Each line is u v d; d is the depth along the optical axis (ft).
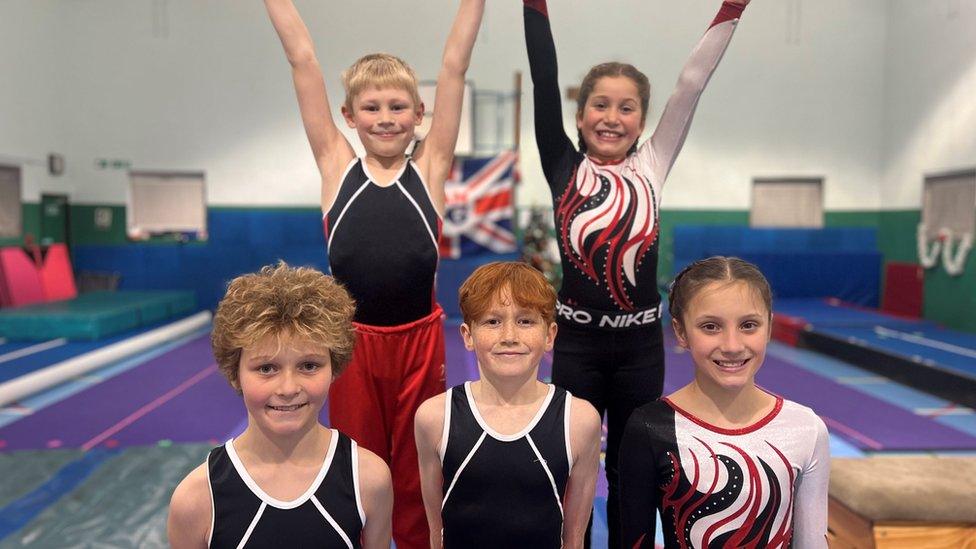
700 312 4.57
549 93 6.64
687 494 4.68
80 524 8.74
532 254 27.35
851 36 29.12
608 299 6.35
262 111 29.14
